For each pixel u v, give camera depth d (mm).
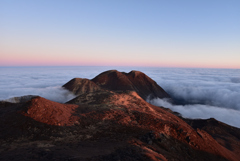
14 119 20438
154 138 19531
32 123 20000
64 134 19000
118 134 19969
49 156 11250
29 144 15016
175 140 22375
